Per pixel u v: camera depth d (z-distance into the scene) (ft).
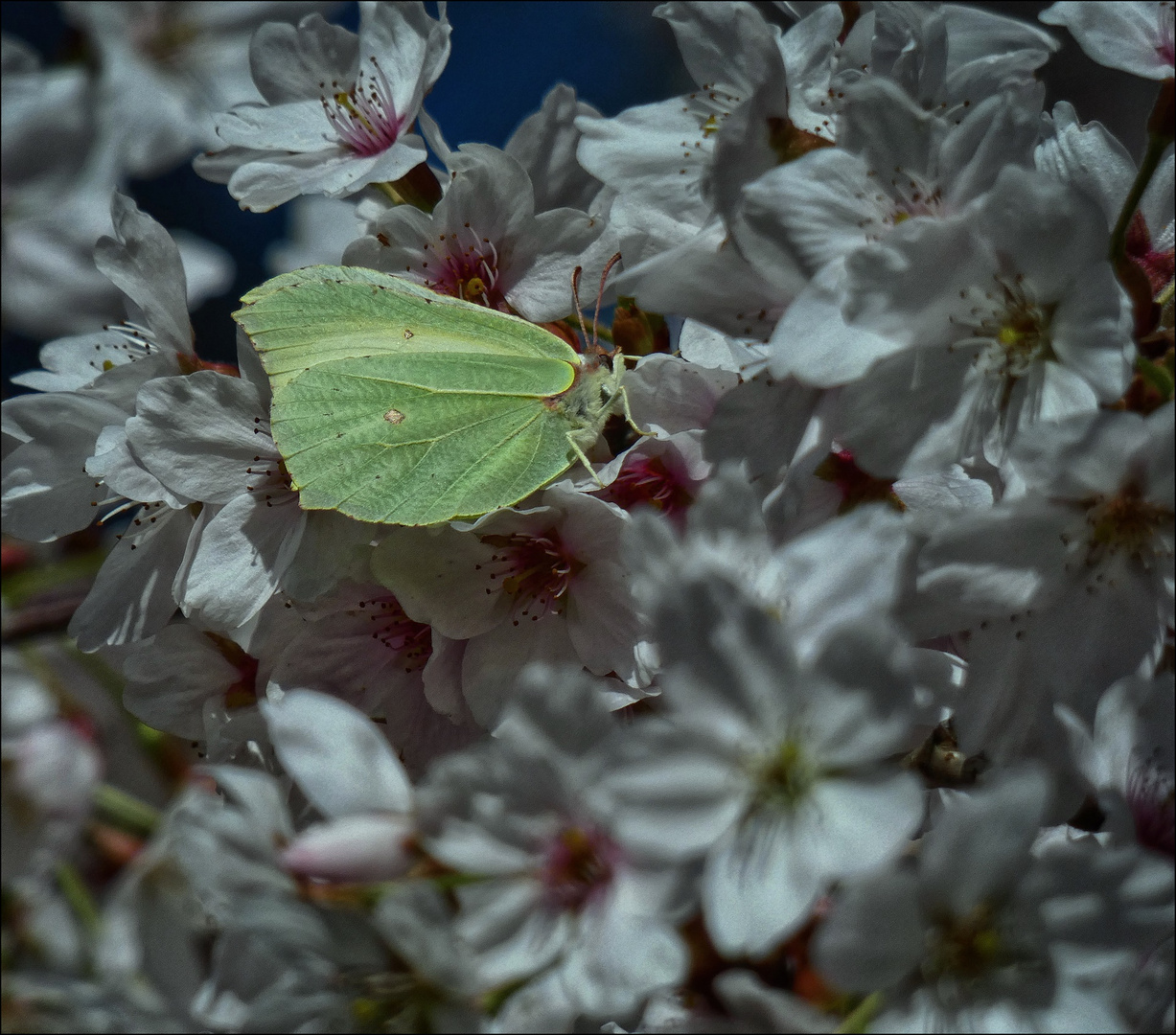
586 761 0.96
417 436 1.08
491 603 1.06
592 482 1.07
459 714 1.07
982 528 0.99
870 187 1.00
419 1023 0.96
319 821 1.06
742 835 0.94
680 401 1.06
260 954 0.98
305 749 0.98
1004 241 0.99
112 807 1.05
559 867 0.97
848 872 0.94
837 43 1.06
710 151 1.06
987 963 0.95
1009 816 0.94
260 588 1.06
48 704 1.06
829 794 0.94
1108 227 1.01
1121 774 0.99
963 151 1.00
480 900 0.96
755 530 0.97
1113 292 0.99
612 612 1.05
